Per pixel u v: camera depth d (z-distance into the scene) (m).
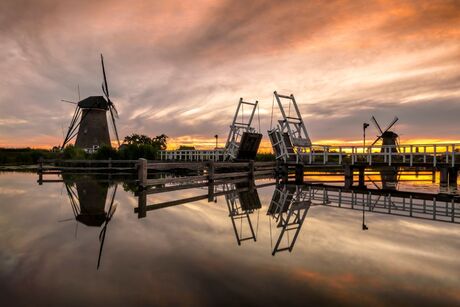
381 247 6.61
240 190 17.30
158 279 4.82
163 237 7.20
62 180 20.80
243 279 4.86
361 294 4.41
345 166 21.28
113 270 5.14
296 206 12.30
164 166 16.42
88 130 45.97
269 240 7.12
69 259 5.64
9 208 10.71
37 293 4.30
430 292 4.50
